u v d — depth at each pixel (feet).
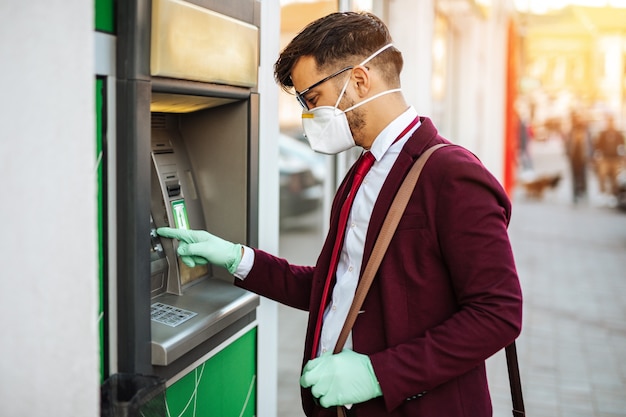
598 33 66.59
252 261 5.91
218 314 5.65
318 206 25.39
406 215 4.77
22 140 3.67
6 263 3.76
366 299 4.96
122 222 4.49
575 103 66.18
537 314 17.88
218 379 6.29
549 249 27.07
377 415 4.96
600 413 11.94
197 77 5.01
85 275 3.63
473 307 4.58
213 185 6.36
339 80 5.06
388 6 15.72
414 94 16.05
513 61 40.04
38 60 3.59
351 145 5.28
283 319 16.56
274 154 7.80
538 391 12.82
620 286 21.15
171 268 5.98
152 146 5.96
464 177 4.61
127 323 4.57
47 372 3.78
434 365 4.57
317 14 12.47
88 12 3.47
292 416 11.46
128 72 4.37
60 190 3.64
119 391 4.55
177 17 4.69
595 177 53.98
